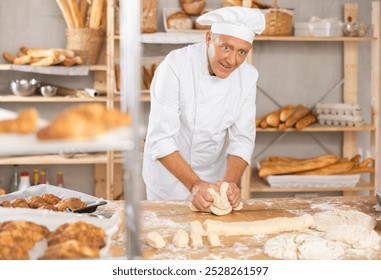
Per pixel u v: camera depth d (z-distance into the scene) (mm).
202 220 2232
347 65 4418
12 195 2305
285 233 2098
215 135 2895
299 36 4102
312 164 4160
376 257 1873
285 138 4500
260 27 2471
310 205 2453
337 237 1984
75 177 4406
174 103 2762
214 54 2516
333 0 4402
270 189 4113
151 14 3971
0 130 1242
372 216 2324
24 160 4016
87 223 1737
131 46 1386
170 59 2771
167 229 2111
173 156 2646
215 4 4266
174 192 2971
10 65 3863
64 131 1260
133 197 1473
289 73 4438
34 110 1285
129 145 1301
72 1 3982
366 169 4180
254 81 2846
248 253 1895
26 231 1656
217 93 2775
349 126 4160
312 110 4461
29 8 4211
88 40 3975
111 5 3930
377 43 4078
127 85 1383
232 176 2709
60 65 3928
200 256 1858
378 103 4145
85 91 4047
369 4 4402
